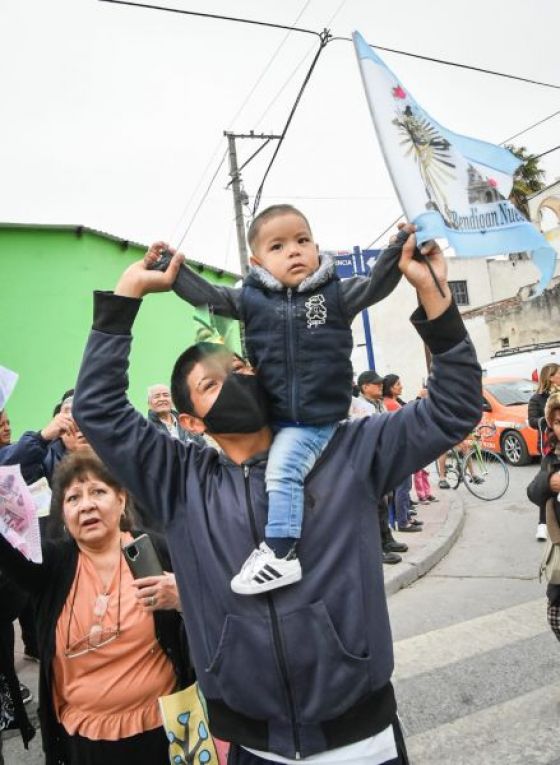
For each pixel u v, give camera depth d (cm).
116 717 214
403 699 367
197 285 163
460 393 154
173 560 168
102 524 220
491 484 959
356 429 164
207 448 177
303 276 158
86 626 215
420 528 754
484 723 334
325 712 146
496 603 513
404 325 2670
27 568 223
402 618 502
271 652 147
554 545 343
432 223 147
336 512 153
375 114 154
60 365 946
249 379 159
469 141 171
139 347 1062
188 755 202
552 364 754
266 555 146
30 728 273
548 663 393
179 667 218
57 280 946
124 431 166
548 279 168
